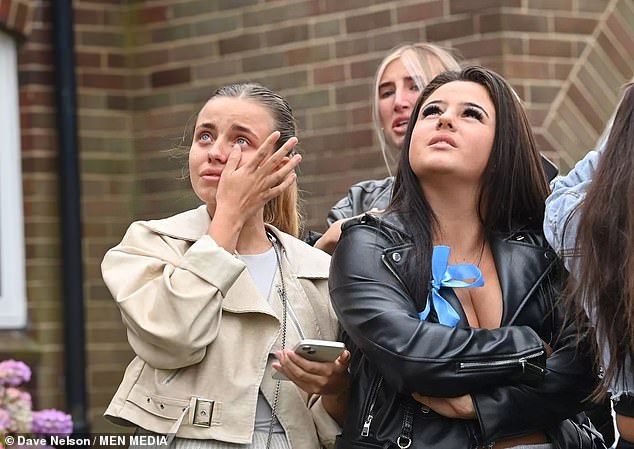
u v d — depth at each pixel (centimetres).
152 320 826
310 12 1761
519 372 776
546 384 784
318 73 1753
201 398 840
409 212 842
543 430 810
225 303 854
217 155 889
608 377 775
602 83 1675
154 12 1877
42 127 1830
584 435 837
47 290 1823
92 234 1856
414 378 771
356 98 1723
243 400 841
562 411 793
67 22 1830
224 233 855
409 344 773
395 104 1200
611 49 1684
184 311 819
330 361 816
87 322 1842
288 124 919
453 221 848
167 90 1866
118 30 1886
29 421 1229
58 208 1833
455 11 1652
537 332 820
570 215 812
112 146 1873
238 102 898
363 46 1720
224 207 863
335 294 817
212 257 834
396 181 866
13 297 1827
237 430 838
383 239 827
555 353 798
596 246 782
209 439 838
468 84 857
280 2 1784
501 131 850
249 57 1808
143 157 1877
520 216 866
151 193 1870
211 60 1836
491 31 1628
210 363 845
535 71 1641
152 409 842
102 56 1872
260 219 911
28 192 1823
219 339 850
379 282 806
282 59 1783
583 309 795
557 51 1653
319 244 1001
